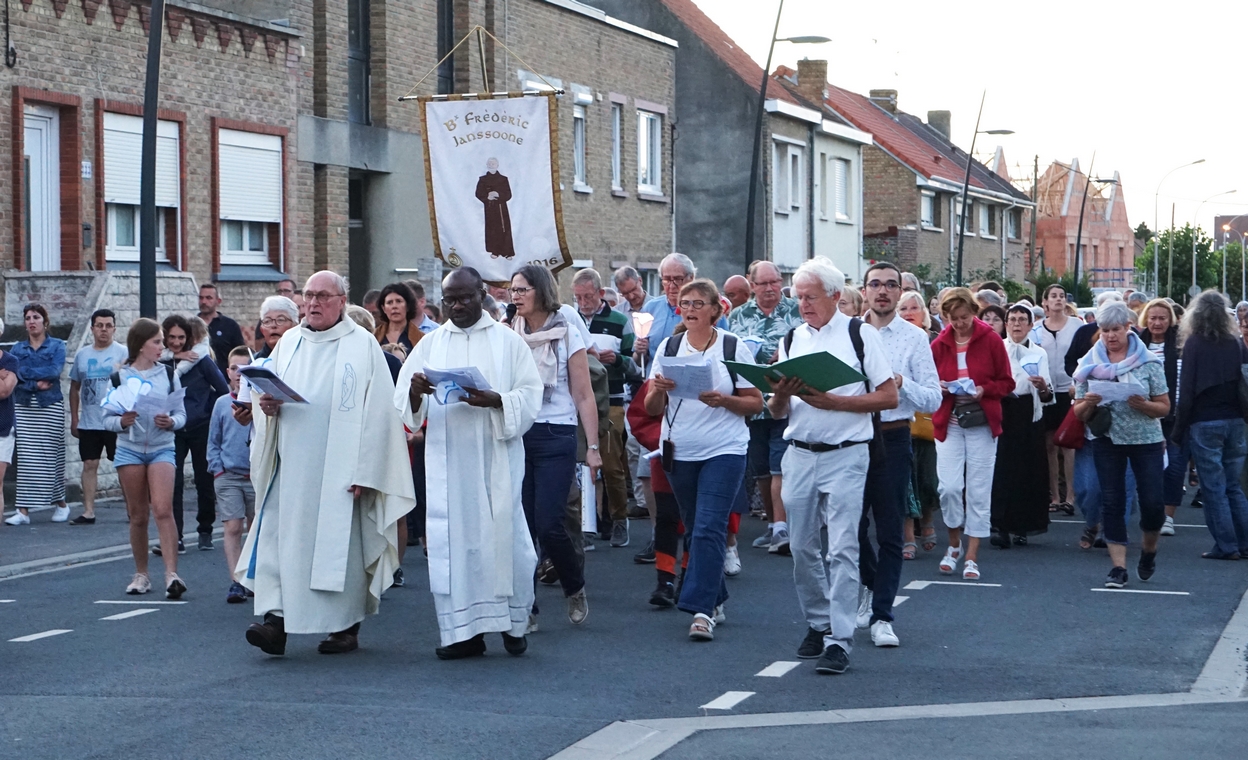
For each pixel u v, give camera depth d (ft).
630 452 82.74
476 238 78.59
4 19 94.07
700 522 49.16
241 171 115.55
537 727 37.47
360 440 46.03
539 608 55.26
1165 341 77.10
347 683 42.73
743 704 40.29
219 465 56.80
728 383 49.16
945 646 48.52
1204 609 55.62
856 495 44.04
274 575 46.34
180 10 107.96
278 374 46.70
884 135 288.51
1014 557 69.46
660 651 47.42
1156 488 60.54
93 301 91.40
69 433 87.86
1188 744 35.55
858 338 44.47
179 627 51.78
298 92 122.52
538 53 156.66
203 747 35.65
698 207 211.20
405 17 137.18
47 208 99.40
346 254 129.49
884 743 35.86
